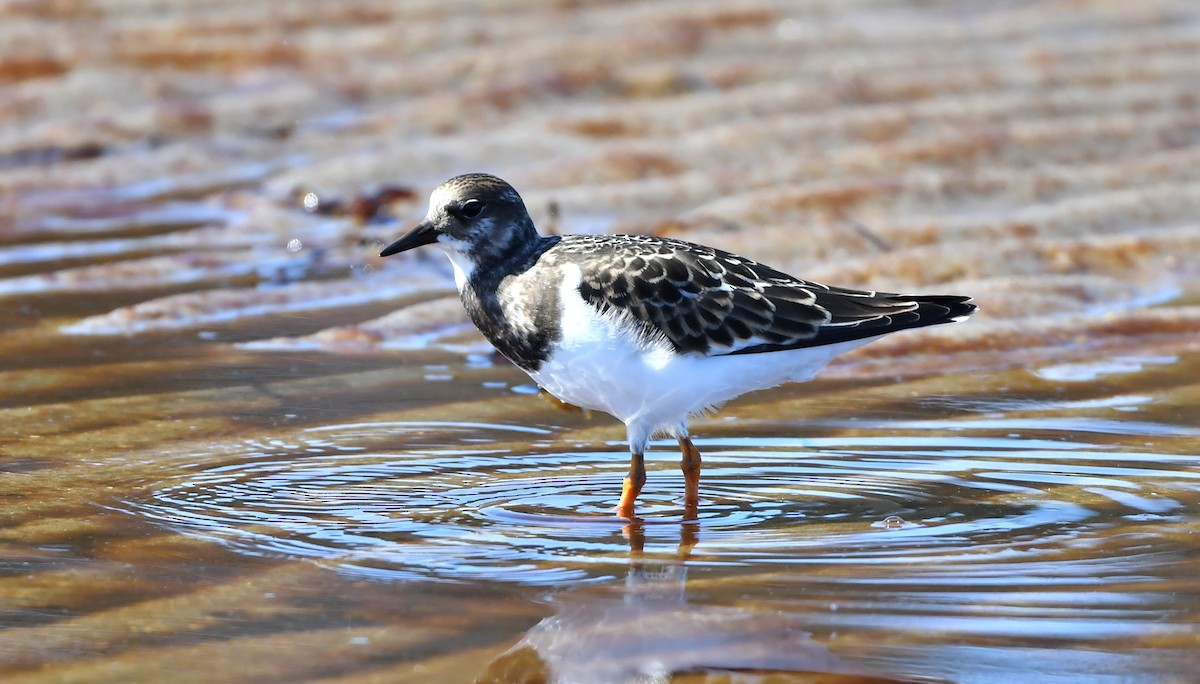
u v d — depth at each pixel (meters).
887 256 15.47
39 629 7.89
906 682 7.38
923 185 17.42
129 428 11.30
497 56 21.56
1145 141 19.19
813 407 12.04
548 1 24.08
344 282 15.37
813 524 9.57
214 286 15.14
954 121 19.83
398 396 12.21
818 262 15.67
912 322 10.12
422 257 16.05
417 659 7.61
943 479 10.38
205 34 22.09
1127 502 9.83
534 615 8.16
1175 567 8.70
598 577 8.70
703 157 18.59
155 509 9.68
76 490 10.00
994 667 7.51
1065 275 15.42
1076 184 17.81
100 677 7.36
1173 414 11.70
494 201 10.06
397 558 8.95
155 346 13.40
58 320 14.04
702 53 22.39
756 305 9.89
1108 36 23.78
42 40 21.31
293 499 9.95
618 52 22.02
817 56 22.39
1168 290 15.25
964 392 12.38
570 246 10.10
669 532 9.47
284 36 22.19
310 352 13.38
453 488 10.26
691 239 16.00
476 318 10.27
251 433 11.25
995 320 14.08
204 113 19.69
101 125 19.17
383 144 19.22
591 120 19.58
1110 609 8.13
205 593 8.38
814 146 19.08
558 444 11.25
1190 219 17.05
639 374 9.82
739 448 11.16
